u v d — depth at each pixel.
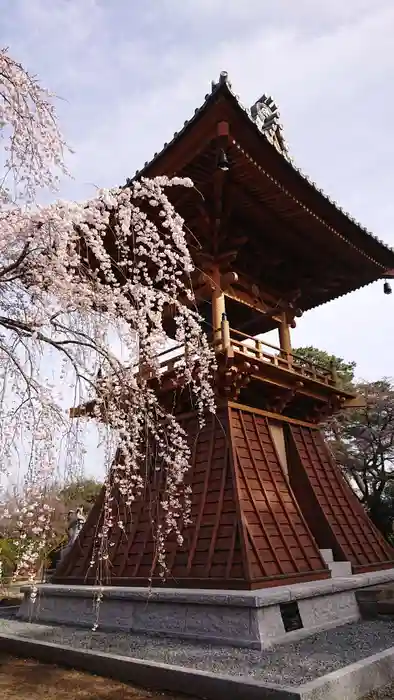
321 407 14.35
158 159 10.66
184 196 11.54
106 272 6.94
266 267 14.56
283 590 8.50
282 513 10.53
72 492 6.63
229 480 10.27
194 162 10.58
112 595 9.86
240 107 9.45
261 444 11.49
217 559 9.29
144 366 7.59
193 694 5.96
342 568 11.13
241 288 13.72
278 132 14.77
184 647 8.00
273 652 7.47
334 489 13.27
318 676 6.11
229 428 10.95
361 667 5.93
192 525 10.13
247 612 8.03
